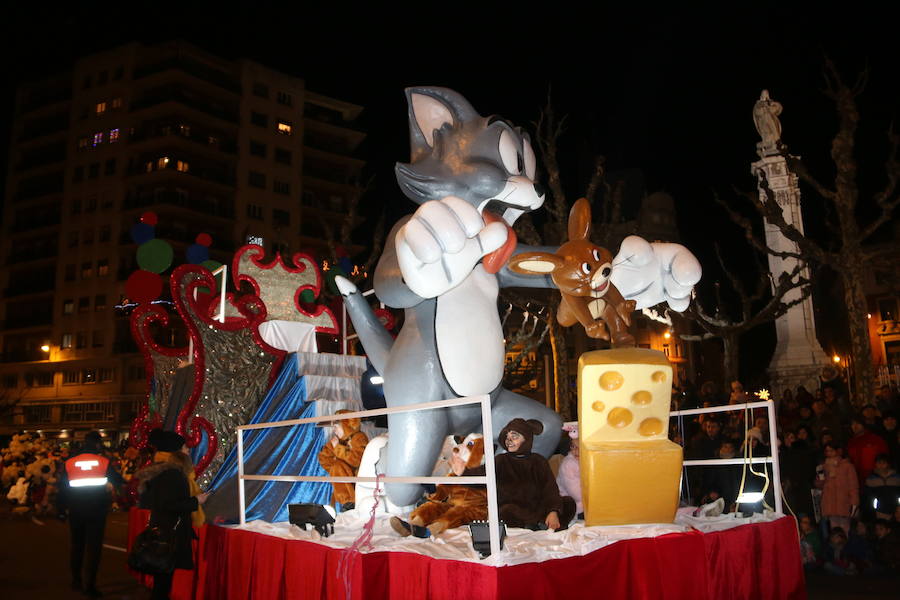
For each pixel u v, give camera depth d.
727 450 8.73
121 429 44.12
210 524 6.30
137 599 7.59
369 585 4.02
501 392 5.72
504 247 5.27
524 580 3.45
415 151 5.88
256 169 49.16
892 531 8.17
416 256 4.27
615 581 3.86
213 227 47.16
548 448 5.64
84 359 45.78
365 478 4.52
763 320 17.03
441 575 3.71
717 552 4.33
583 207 5.57
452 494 4.76
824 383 10.84
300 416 7.92
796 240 13.81
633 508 4.39
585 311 5.46
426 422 5.33
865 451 8.62
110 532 13.59
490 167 5.38
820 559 8.41
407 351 5.51
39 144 50.84
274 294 9.65
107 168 47.31
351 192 53.84
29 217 50.81
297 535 4.97
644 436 4.50
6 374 49.19
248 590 5.38
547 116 16.44
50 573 9.10
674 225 39.25
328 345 12.63
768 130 18.58
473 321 5.34
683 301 5.94
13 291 49.59
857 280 13.23
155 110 45.97
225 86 48.66
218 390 8.23
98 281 46.34
